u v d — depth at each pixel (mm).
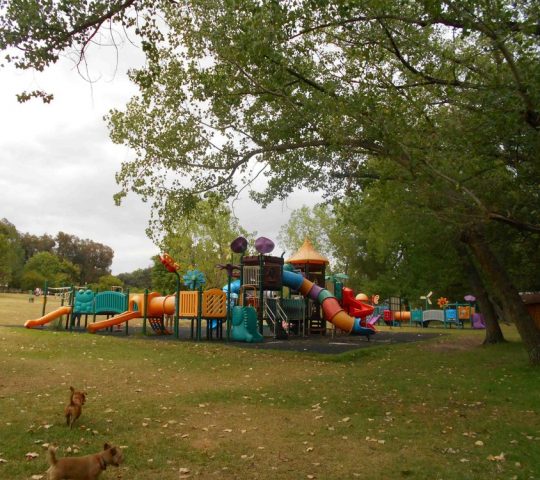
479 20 7758
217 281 41250
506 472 5266
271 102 11055
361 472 5238
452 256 21625
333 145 9586
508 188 10266
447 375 12305
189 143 12039
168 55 11445
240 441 6242
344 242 55031
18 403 7738
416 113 9680
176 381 10531
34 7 7102
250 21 8453
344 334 26453
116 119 12492
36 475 4828
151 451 5734
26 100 7684
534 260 18125
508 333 26922
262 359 14555
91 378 10359
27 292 90438
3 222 96312
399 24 9273
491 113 8266
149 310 21828
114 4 7418
